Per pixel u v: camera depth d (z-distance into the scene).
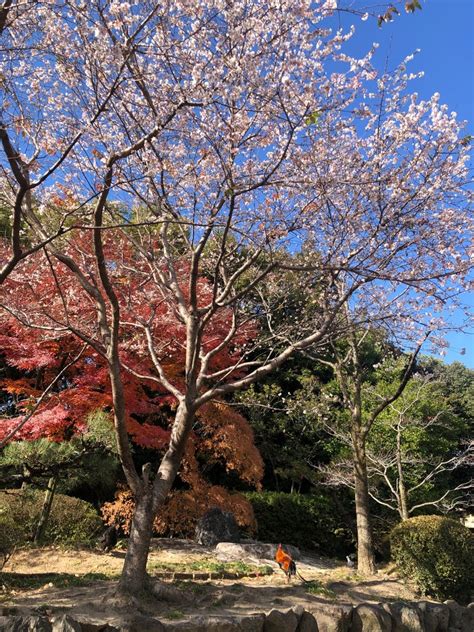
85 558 9.54
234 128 6.22
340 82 6.50
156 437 10.41
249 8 5.91
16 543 8.98
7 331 10.42
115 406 6.84
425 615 7.88
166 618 6.07
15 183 6.88
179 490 12.47
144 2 5.84
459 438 16.98
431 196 7.51
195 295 7.59
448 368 21.64
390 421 13.65
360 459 11.29
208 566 9.15
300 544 14.94
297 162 6.98
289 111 6.35
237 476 16.08
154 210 7.33
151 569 8.62
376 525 14.63
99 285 9.58
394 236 7.70
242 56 6.01
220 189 6.80
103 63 6.08
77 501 11.48
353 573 10.34
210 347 10.72
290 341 8.74
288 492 17.34
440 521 9.94
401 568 9.86
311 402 13.19
